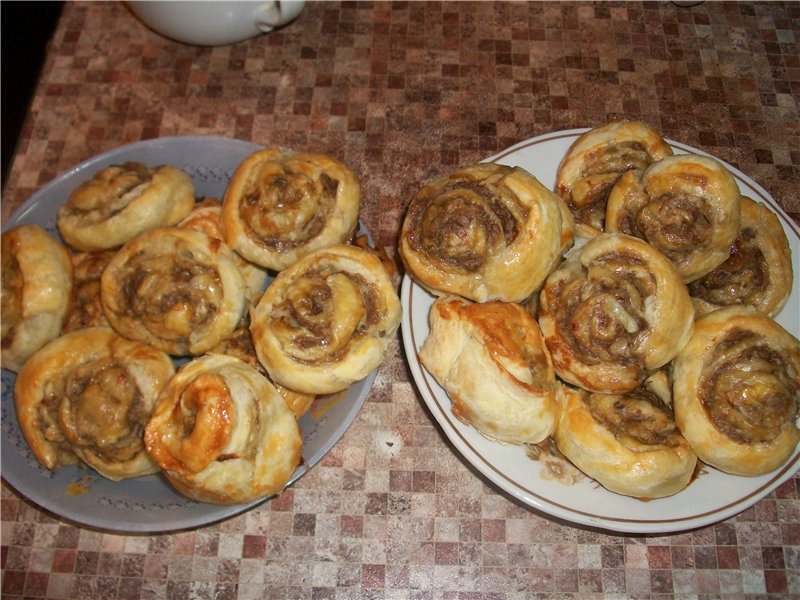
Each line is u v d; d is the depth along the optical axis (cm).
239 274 43
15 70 56
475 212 40
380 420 46
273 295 41
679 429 39
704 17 59
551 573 43
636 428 39
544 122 55
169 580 43
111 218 44
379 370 47
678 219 40
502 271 40
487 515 44
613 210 42
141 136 55
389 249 50
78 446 41
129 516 40
